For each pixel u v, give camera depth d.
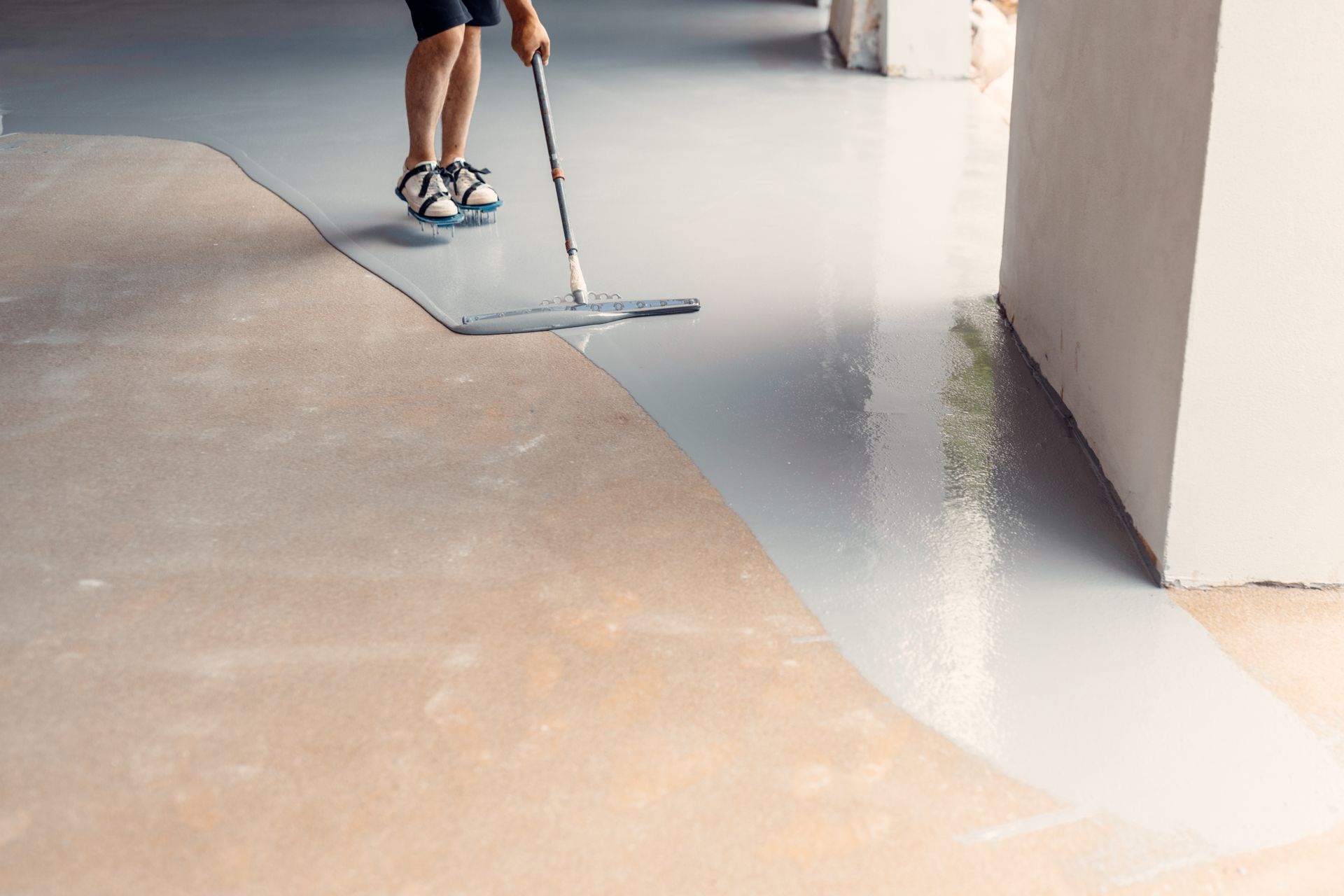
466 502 1.79
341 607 1.53
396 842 1.17
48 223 3.12
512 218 3.17
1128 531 1.72
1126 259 1.71
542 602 1.54
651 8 7.06
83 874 1.13
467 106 3.06
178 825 1.19
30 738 1.30
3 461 1.89
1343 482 1.54
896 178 3.51
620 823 1.20
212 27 6.46
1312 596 1.59
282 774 1.26
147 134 4.08
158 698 1.36
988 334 2.42
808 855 1.17
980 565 1.65
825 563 1.64
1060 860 1.17
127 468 1.87
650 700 1.37
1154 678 1.43
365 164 3.71
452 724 1.33
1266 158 1.40
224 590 1.56
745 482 1.85
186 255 2.90
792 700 1.38
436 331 2.44
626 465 1.90
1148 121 1.60
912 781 1.26
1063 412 2.07
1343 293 1.45
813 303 2.59
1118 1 1.72
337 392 2.15
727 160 3.72
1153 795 1.26
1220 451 1.53
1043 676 1.43
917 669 1.43
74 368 2.24
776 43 5.81
